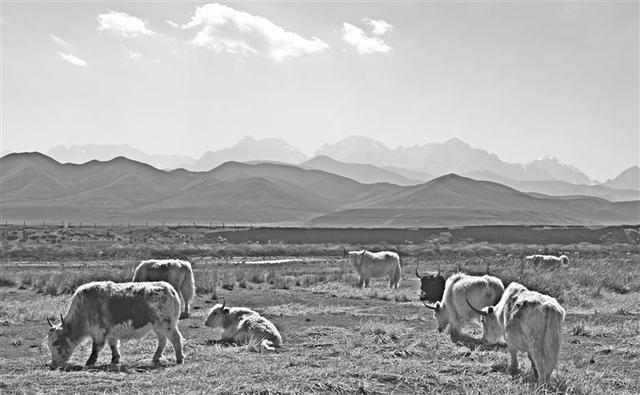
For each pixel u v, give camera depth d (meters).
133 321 14.67
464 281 18.06
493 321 15.95
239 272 38.91
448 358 14.65
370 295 28.64
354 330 18.75
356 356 14.51
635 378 13.22
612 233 142.50
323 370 12.75
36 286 31.44
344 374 12.50
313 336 17.81
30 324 20.42
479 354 14.94
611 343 16.77
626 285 29.59
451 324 18.17
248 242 108.69
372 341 16.50
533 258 44.62
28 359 15.20
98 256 61.38
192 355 15.34
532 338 12.45
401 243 119.69
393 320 21.06
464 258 64.12
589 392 12.01
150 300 14.75
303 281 34.88
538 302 12.62
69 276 32.84
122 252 64.94
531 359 12.91
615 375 13.41
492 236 134.62
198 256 66.56
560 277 29.98
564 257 46.50
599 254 78.56
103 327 14.66
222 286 32.03
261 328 17.08
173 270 23.19
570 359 14.87
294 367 13.26
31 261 55.88
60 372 13.31
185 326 20.61
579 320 20.53
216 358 14.68
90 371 13.60
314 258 66.31
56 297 27.16
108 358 15.38
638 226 150.88
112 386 12.00
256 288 31.91
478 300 17.81
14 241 86.19
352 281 35.97
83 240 90.94
